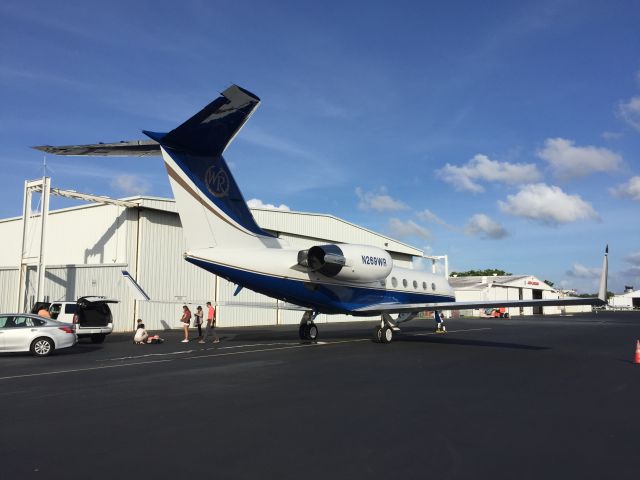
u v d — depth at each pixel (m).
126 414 6.72
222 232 13.78
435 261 37.00
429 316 50.38
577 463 4.80
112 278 24.61
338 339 18.86
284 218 32.25
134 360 12.84
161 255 26.30
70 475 4.47
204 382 9.23
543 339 19.66
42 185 21.78
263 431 5.87
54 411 6.92
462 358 12.77
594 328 28.77
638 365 11.71
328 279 15.85
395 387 8.68
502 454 5.06
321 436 5.67
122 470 4.59
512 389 8.52
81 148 11.21
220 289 29.25
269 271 14.46
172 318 26.55
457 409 7.01
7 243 30.92
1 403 7.48
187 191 12.98
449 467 4.68
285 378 9.65
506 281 63.53
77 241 27.08
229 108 10.98
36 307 19.34
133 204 24.83
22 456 4.99
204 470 4.59
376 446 5.30
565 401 7.58
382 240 40.19
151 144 12.19
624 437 5.66
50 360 13.09
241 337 20.53
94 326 18.66
